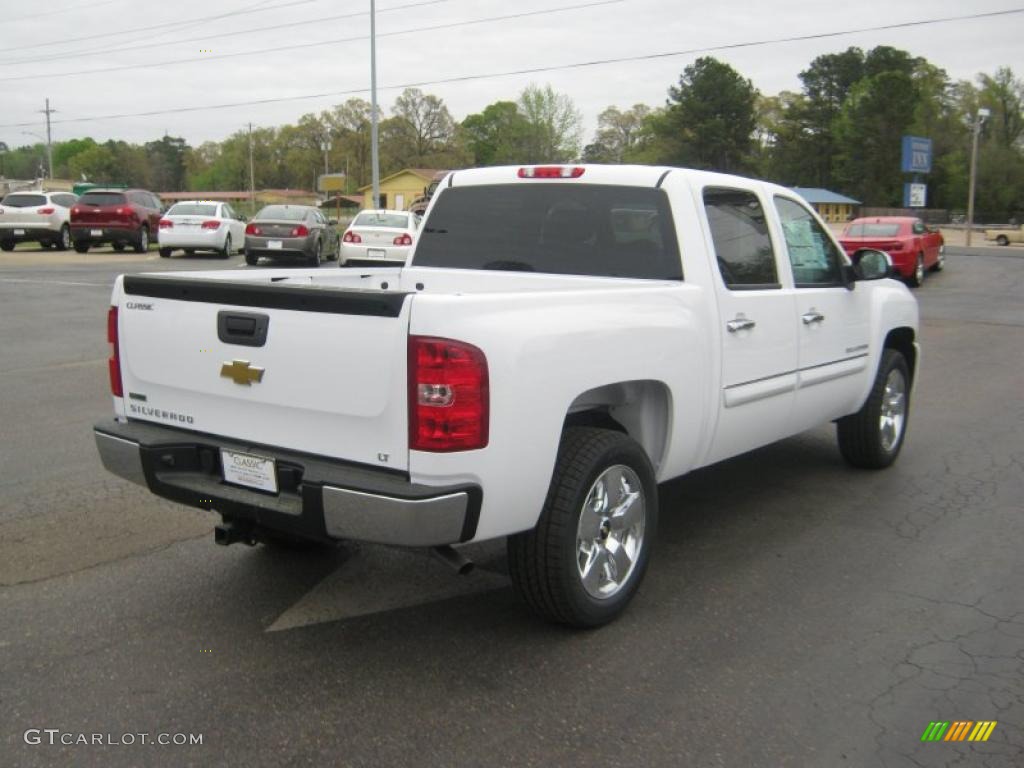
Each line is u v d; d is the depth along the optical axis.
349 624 3.95
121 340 4.07
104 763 2.94
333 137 109.62
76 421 7.30
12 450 6.45
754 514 5.49
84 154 123.44
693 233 4.48
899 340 6.61
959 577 4.56
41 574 4.40
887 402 6.38
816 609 4.16
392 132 102.75
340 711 3.26
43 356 10.19
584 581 3.82
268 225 21.88
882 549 4.93
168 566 4.54
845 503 5.71
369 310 3.28
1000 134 91.50
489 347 3.27
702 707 3.32
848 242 22.95
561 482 3.66
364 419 3.35
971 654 3.76
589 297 3.78
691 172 4.68
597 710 3.29
